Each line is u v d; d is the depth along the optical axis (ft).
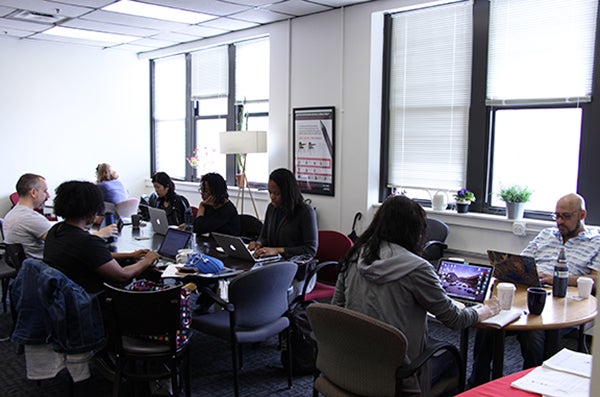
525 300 8.54
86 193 8.83
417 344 6.86
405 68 16.03
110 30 20.44
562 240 10.82
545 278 9.64
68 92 23.52
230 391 10.27
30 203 12.42
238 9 17.02
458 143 15.12
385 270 6.79
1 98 21.71
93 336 8.24
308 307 7.04
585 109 12.83
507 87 14.03
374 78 16.24
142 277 10.53
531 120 13.87
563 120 13.33
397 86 16.28
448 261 8.82
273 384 10.58
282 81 18.72
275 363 11.57
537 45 13.43
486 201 14.78
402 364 6.44
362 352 6.60
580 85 12.83
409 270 6.71
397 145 16.44
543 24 13.30
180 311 8.08
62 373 11.12
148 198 18.60
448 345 7.15
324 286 12.10
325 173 17.57
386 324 6.31
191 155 24.35
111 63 24.73
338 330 6.71
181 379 9.62
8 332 13.38
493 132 14.55
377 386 6.59
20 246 11.98
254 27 19.67
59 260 8.70
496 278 9.57
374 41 16.08
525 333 9.45
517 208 13.53
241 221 14.92
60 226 9.03
